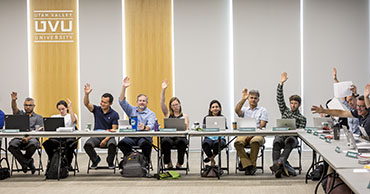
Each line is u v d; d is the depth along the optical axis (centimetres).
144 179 646
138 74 951
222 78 945
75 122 717
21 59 959
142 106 700
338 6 933
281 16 938
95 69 955
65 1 956
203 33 948
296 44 936
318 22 935
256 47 939
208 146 670
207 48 948
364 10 929
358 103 546
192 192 561
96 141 688
